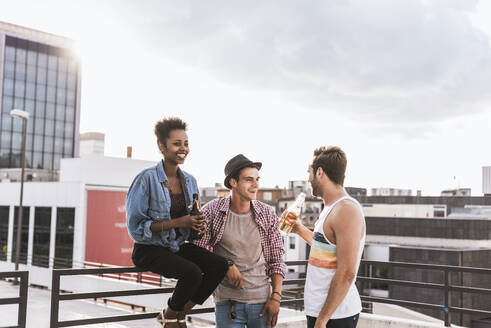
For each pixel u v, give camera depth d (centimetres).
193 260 288
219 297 321
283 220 330
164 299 2397
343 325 266
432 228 4684
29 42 6562
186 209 290
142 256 278
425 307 471
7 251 3562
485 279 4088
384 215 6081
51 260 3228
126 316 350
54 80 6781
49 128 6719
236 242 315
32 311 2350
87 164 3180
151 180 275
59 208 3272
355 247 253
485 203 5794
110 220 3269
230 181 318
